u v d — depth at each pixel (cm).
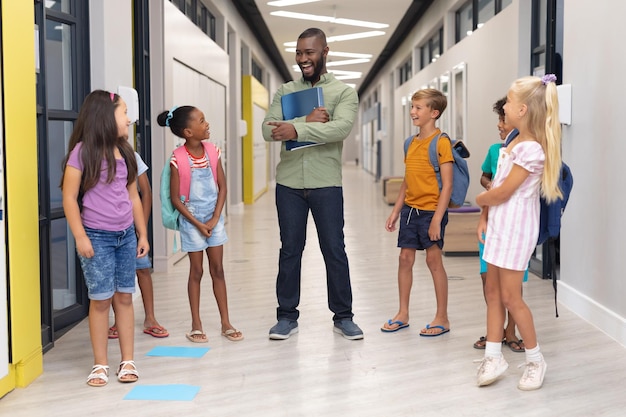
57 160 446
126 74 525
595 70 433
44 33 367
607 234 417
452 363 362
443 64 1189
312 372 350
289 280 418
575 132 470
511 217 317
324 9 1214
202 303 513
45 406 305
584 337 407
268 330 435
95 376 332
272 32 1452
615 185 405
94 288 326
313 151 406
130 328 342
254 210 1330
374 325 444
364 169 3250
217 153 413
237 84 1302
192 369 357
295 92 405
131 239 339
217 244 411
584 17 450
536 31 686
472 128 959
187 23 765
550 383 329
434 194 412
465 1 1083
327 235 410
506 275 320
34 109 339
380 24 1367
